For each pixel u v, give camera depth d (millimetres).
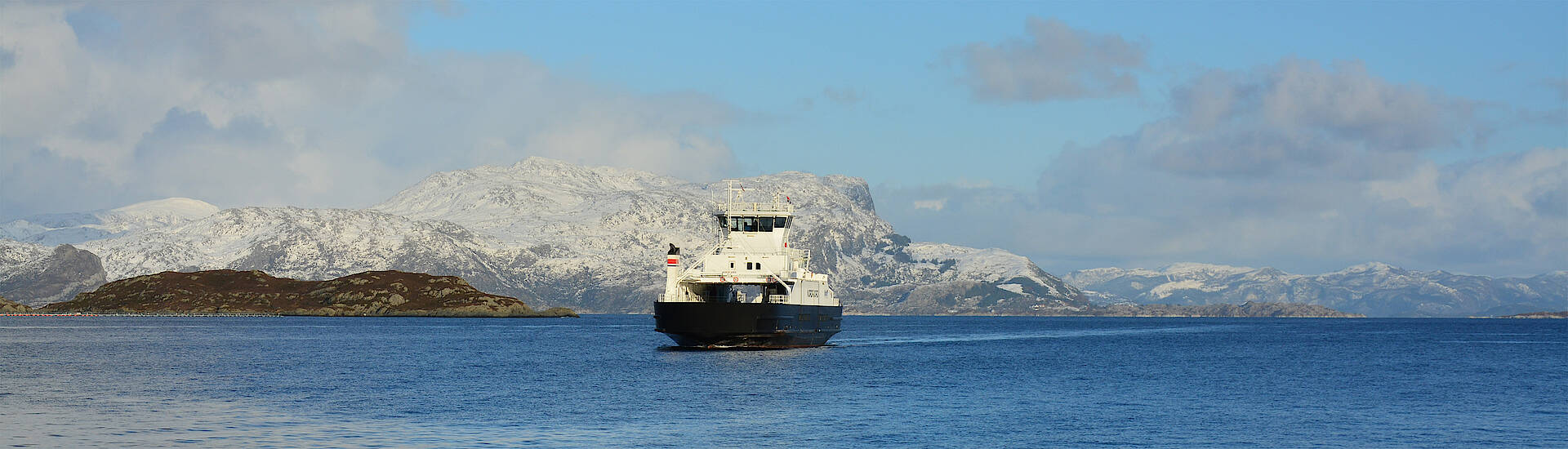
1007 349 198125
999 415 87000
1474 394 105000
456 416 85250
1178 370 137375
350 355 162250
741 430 78375
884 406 92438
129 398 96500
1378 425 82688
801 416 85562
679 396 98625
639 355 153375
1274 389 109312
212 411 87250
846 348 180625
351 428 78500
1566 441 75562
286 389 105062
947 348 197875
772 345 149000
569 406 91375
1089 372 131750
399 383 112000
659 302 144750
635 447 71312
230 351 172500
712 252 154000
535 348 186250
